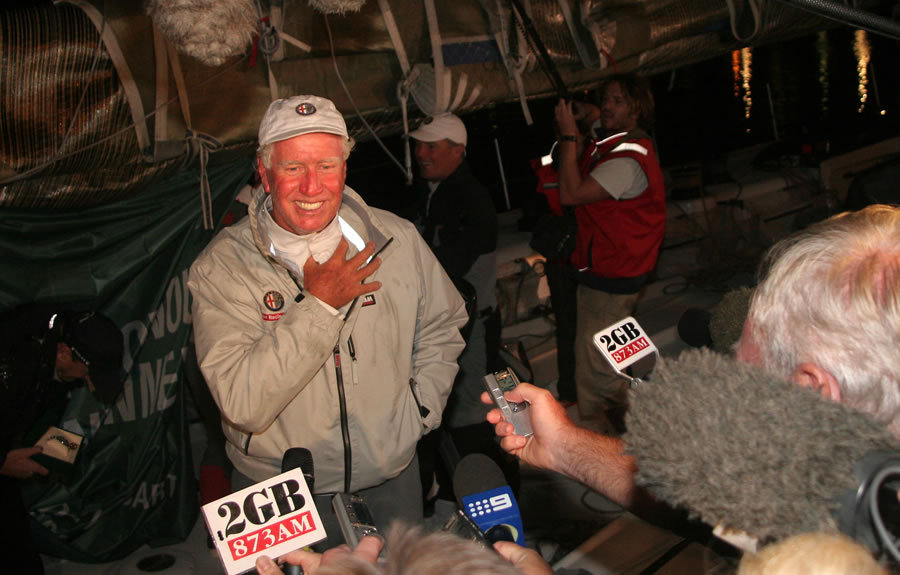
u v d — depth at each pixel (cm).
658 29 371
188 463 335
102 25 243
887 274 89
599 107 390
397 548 76
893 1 424
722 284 575
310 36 285
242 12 233
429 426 232
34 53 236
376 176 618
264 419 201
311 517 152
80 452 303
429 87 315
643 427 78
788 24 410
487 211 353
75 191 261
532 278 498
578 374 407
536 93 358
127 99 251
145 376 310
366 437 217
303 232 203
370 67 304
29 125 239
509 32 327
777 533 70
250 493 151
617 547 254
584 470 151
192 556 326
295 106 198
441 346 241
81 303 287
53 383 267
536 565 118
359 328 214
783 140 705
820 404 74
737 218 622
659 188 379
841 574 63
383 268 221
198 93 266
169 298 310
